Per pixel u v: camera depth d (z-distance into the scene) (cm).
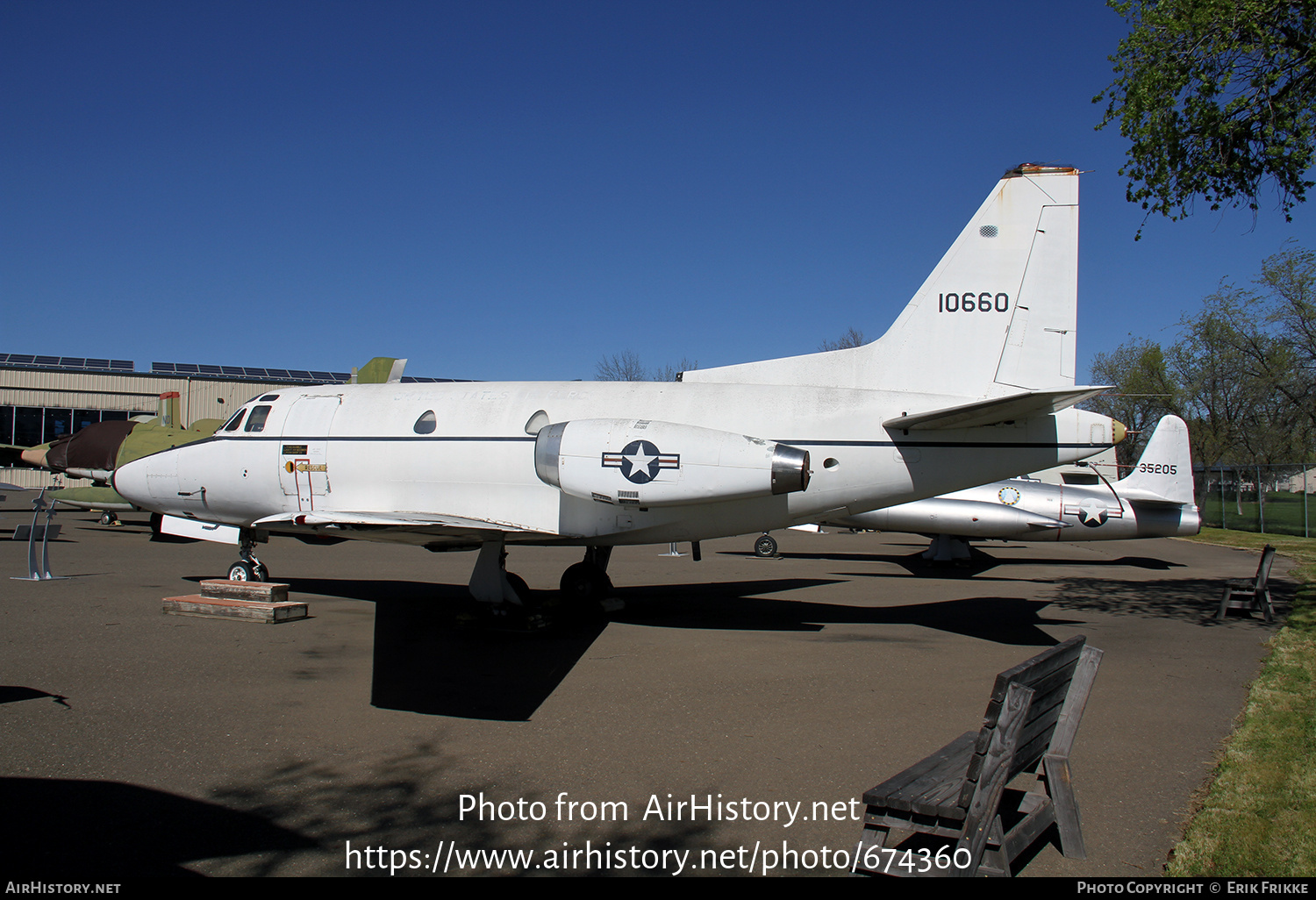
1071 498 1606
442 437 954
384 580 1280
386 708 595
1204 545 2341
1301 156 916
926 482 850
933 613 1055
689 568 1570
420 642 821
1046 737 384
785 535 2519
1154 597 1234
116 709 581
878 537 2505
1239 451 3612
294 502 1026
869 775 475
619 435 806
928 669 735
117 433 2128
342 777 463
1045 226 868
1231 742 547
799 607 1089
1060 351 859
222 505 1070
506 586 912
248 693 627
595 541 927
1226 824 417
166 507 1116
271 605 913
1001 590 1302
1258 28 888
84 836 383
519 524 920
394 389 1032
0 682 648
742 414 883
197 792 438
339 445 996
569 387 965
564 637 860
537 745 522
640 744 526
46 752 494
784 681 688
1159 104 970
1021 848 353
